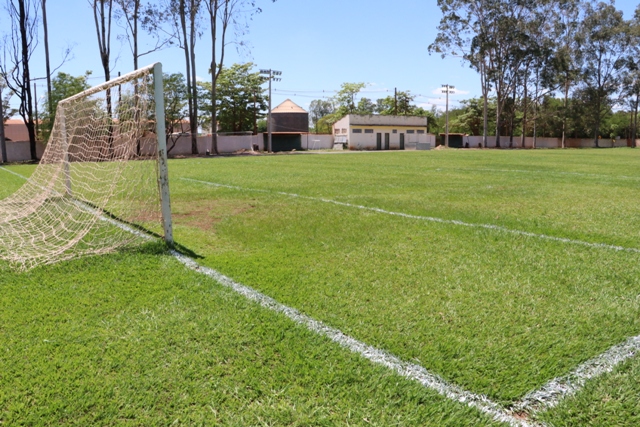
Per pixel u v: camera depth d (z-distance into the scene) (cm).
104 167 705
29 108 2366
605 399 189
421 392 194
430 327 256
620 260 389
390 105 6119
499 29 4350
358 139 4622
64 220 580
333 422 174
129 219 586
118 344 234
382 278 341
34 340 238
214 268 368
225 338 241
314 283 330
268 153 3494
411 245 441
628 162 1933
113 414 179
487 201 743
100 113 729
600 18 4944
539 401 188
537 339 240
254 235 491
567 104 5322
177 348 230
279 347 231
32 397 189
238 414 179
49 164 862
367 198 777
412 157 2506
